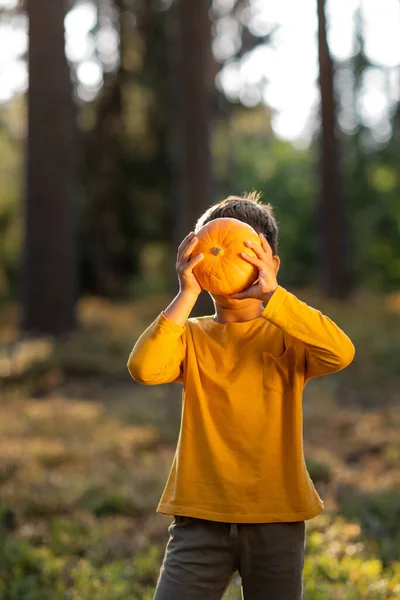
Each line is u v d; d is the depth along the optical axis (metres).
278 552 2.75
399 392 12.25
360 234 35.75
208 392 2.80
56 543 5.31
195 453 2.79
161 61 27.08
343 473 7.20
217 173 37.53
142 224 27.89
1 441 8.49
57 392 11.93
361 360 13.83
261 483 2.74
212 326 2.89
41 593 4.46
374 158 36.50
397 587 4.36
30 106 14.96
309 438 9.02
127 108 27.61
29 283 15.08
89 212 26.86
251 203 3.04
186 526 2.81
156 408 10.64
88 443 8.47
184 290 2.78
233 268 2.72
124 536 5.52
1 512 5.94
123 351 13.95
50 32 14.87
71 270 15.27
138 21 27.22
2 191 28.09
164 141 27.14
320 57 20.73
